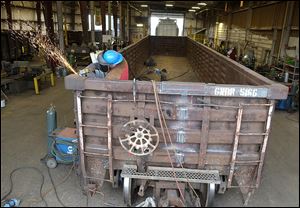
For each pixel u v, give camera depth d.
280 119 6.69
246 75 3.96
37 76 8.45
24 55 15.42
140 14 33.09
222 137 2.81
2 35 13.65
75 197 3.41
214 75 6.96
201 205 3.22
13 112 6.59
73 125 5.73
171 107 2.73
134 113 2.78
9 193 3.45
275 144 5.04
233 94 2.63
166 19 33.62
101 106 2.79
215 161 2.92
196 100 2.71
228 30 20.70
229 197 3.47
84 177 3.12
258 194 3.53
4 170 3.97
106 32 19.22
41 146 4.76
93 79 2.71
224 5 21.97
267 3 12.93
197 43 10.92
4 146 4.73
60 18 11.88
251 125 2.80
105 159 3.03
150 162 2.98
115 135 2.88
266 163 4.26
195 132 2.79
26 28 19.69
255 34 14.78
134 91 2.67
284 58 9.33
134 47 8.52
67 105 7.21
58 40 13.07
